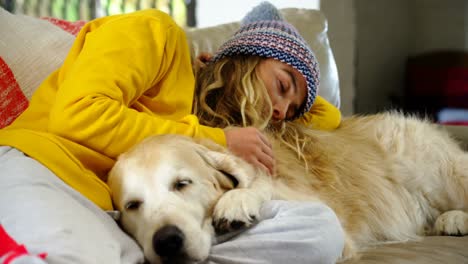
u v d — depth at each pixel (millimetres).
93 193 1289
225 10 5113
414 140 2330
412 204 2234
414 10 5160
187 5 5152
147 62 1612
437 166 2303
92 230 1020
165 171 1355
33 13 4121
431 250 1703
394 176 2211
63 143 1337
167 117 1703
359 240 1919
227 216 1317
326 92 2871
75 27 2264
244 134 1653
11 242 914
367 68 5051
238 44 1937
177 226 1211
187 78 1824
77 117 1372
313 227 1243
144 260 1215
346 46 4918
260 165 1642
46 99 1658
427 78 5086
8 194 1060
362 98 5055
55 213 998
